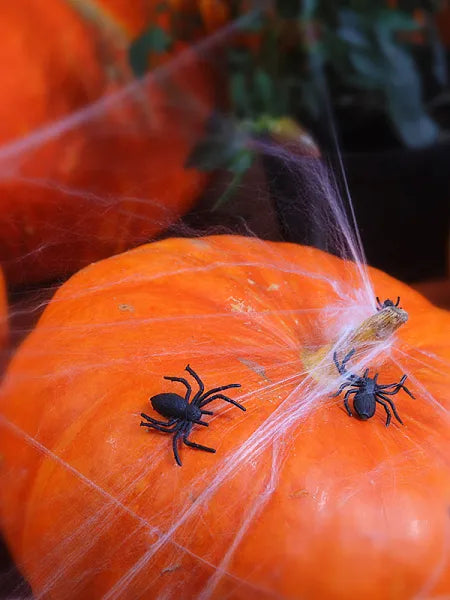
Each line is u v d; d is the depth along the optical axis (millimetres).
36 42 593
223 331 379
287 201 548
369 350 371
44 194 556
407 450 332
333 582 311
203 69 620
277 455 322
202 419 329
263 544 312
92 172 580
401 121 604
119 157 591
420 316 416
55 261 492
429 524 314
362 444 330
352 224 544
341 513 312
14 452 354
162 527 318
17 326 419
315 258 459
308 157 582
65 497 334
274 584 313
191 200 576
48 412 350
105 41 609
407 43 622
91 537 329
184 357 356
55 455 341
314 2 598
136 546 323
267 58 613
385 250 561
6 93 583
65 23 599
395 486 319
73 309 390
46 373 362
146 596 327
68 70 597
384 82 605
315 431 331
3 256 499
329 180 570
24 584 363
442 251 585
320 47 605
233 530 314
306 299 411
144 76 610
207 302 398
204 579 319
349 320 394
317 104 610
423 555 312
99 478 327
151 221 541
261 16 606
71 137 583
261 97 607
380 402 337
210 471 318
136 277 409
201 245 445
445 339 399
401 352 386
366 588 312
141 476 322
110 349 361
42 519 341
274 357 369
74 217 536
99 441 332
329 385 354
